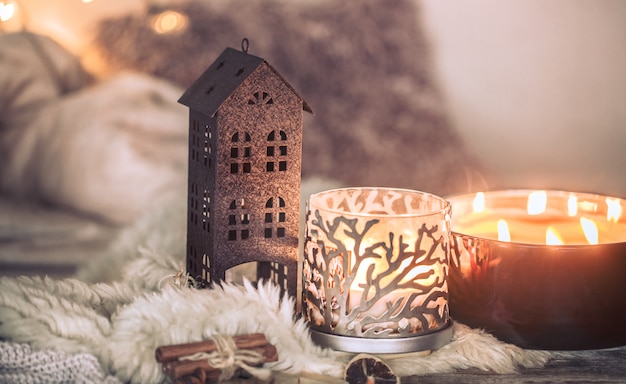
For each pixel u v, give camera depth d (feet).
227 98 2.39
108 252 2.88
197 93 2.53
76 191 2.88
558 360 2.50
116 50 2.90
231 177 2.44
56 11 2.86
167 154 2.94
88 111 2.88
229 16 2.94
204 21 2.93
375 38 3.02
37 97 2.85
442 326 2.48
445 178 3.09
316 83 3.00
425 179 3.08
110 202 2.90
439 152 3.09
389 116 3.05
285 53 2.98
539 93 3.11
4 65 2.81
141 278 2.68
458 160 3.10
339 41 3.00
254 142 2.45
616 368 2.45
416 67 3.05
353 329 2.42
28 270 2.84
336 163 3.03
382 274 2.39
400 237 2.38
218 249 2.46
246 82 2.41
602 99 3.12
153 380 2.27
